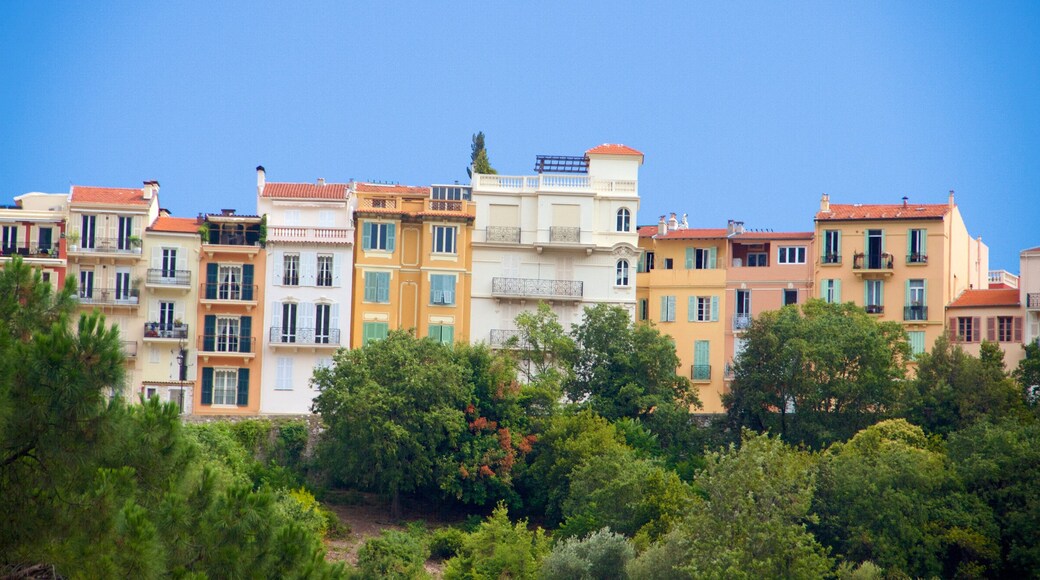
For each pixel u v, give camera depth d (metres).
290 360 139.88
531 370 137.62
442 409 116.19
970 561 100.25
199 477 49.28
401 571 95.94
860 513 100.38
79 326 46.31
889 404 122.62
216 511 47.91
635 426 123.00
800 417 123.44
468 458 115.69
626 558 94.25
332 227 142.88
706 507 89.75
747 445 91.94
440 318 142.88
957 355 124.50
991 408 120.56
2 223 140.25
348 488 121.38
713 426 127.12
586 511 106.12
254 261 141.38
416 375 116.69
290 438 123.00
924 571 99.06
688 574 88.06
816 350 122.56
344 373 119.94
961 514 101.62
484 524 102.81
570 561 94.31
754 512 88.31
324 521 106.38
